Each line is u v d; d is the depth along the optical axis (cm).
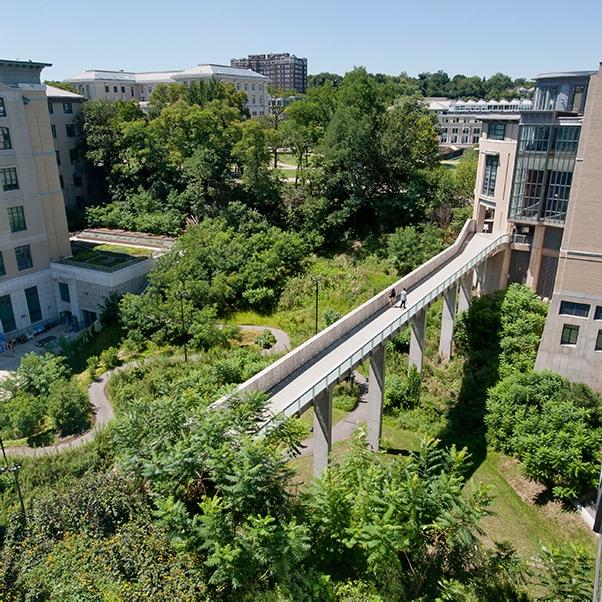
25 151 4628
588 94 3056
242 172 6725
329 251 5562
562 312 3375
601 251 3178
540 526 2561
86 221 6550
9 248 4612
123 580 1410
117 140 6794
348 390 3566
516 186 4066
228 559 1321
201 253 4888
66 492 1672
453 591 1527
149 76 12388
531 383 3119
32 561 1491
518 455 2862
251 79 12838
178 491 1562
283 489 1579
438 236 5109
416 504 1565
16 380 3441
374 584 1534
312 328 4438
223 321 4653
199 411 1747
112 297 4578
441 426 3231
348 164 5519
